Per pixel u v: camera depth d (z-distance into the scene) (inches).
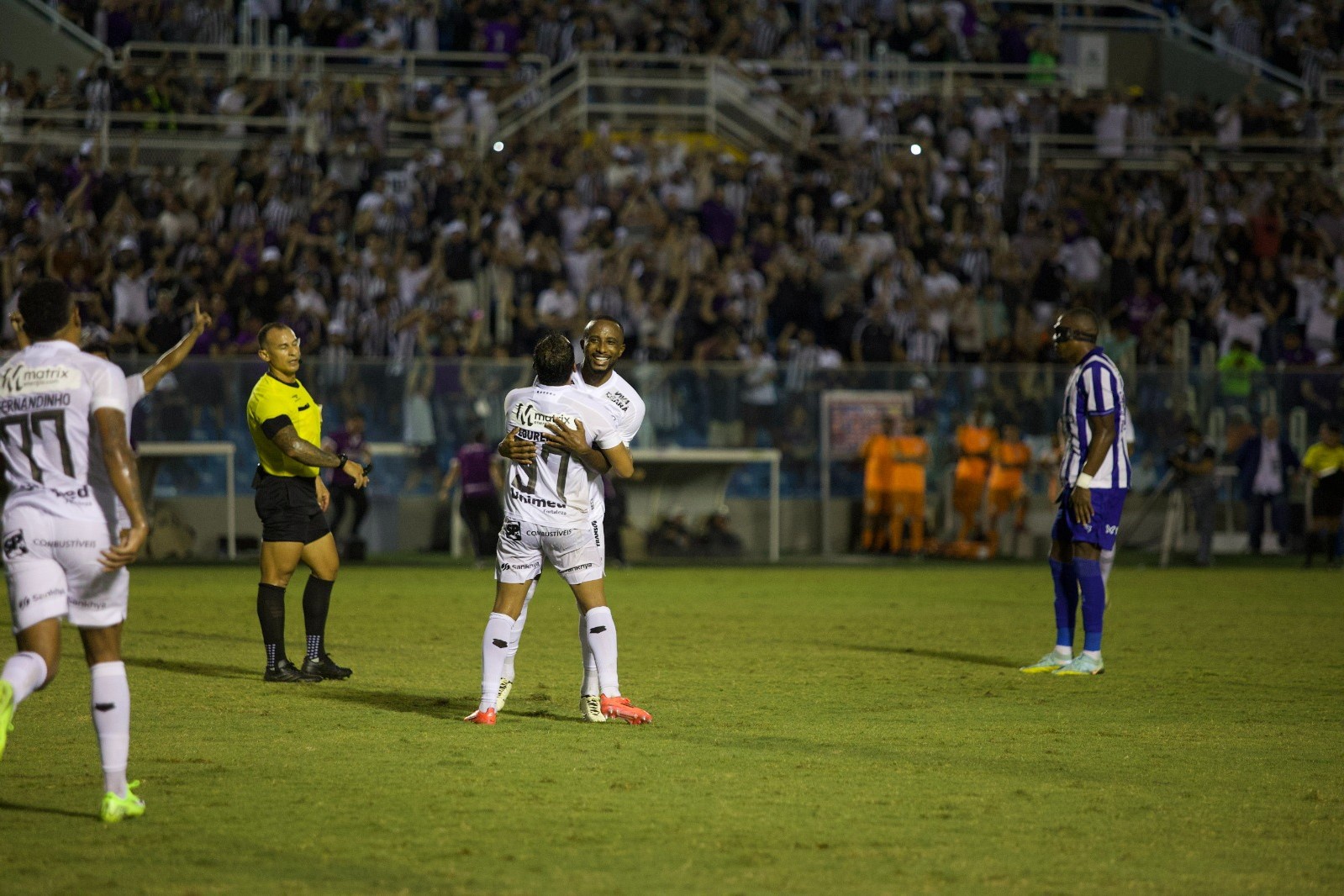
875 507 1595.7
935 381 1626.5
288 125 1968.5
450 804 421.1
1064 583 735.1
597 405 547.5
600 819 405.4
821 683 676.1
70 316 411.2
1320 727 567.8
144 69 2005.4
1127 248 1920.5
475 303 1758.1
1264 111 2253.9
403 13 2153.1
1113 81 2445.9
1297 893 342.3
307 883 341.4
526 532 552.4
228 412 1513.3
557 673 700.0
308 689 643.5
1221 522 1654.8
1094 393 716.0
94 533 398.3
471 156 1889.8
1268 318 1868.8
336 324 1573.6
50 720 554.6
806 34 2303.2
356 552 1466.5
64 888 336.5
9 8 2039.9
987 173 2004.2
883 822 405.4
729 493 1596.9
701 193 1897.1
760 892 337.7
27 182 1784.0
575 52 2145.7
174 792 436.1
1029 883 346.6
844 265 1781.5
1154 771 480.4
